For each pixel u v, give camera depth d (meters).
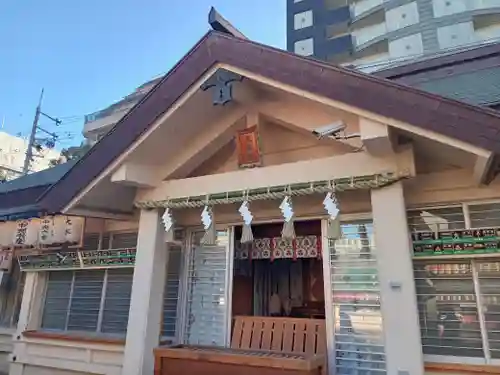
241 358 4.23
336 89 3.81
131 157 4.96
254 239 5.93
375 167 4.04
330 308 4.58
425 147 4.03
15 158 22.34
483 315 3.91
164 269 5.18
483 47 5.51
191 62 4.57
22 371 6.33
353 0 28.41
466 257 4.04
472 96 4.53
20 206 7.56
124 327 5.83
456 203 4.34
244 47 4.29
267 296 7.66
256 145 4.76
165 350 4.62
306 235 5.74
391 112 3.57
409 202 4.47
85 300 6.31
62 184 5.27
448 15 24.05
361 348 4.32
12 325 7.12
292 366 3.97
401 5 25.88
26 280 6.84
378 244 3.89
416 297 4.03
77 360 5.88
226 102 4.40
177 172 5.28
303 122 4.58
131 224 6.27
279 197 4.39
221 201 4.67
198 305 5.45
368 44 26.83
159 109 4.67
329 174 4.21
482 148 3.26
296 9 30.73
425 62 5.82
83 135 22.84
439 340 4.02
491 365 3.72
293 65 4.04
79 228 6.13
